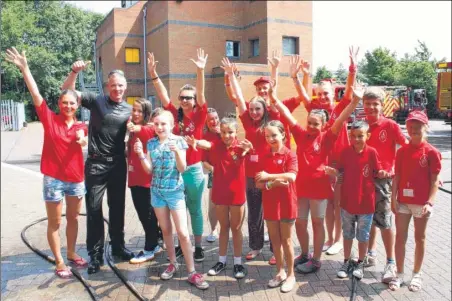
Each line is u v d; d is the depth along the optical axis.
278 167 3.63
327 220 4.59
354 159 3.83
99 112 3.98
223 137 3.83
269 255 4.54
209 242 5.00
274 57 4.55
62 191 3.84
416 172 3.60
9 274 4.08
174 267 3.95
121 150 4.16
